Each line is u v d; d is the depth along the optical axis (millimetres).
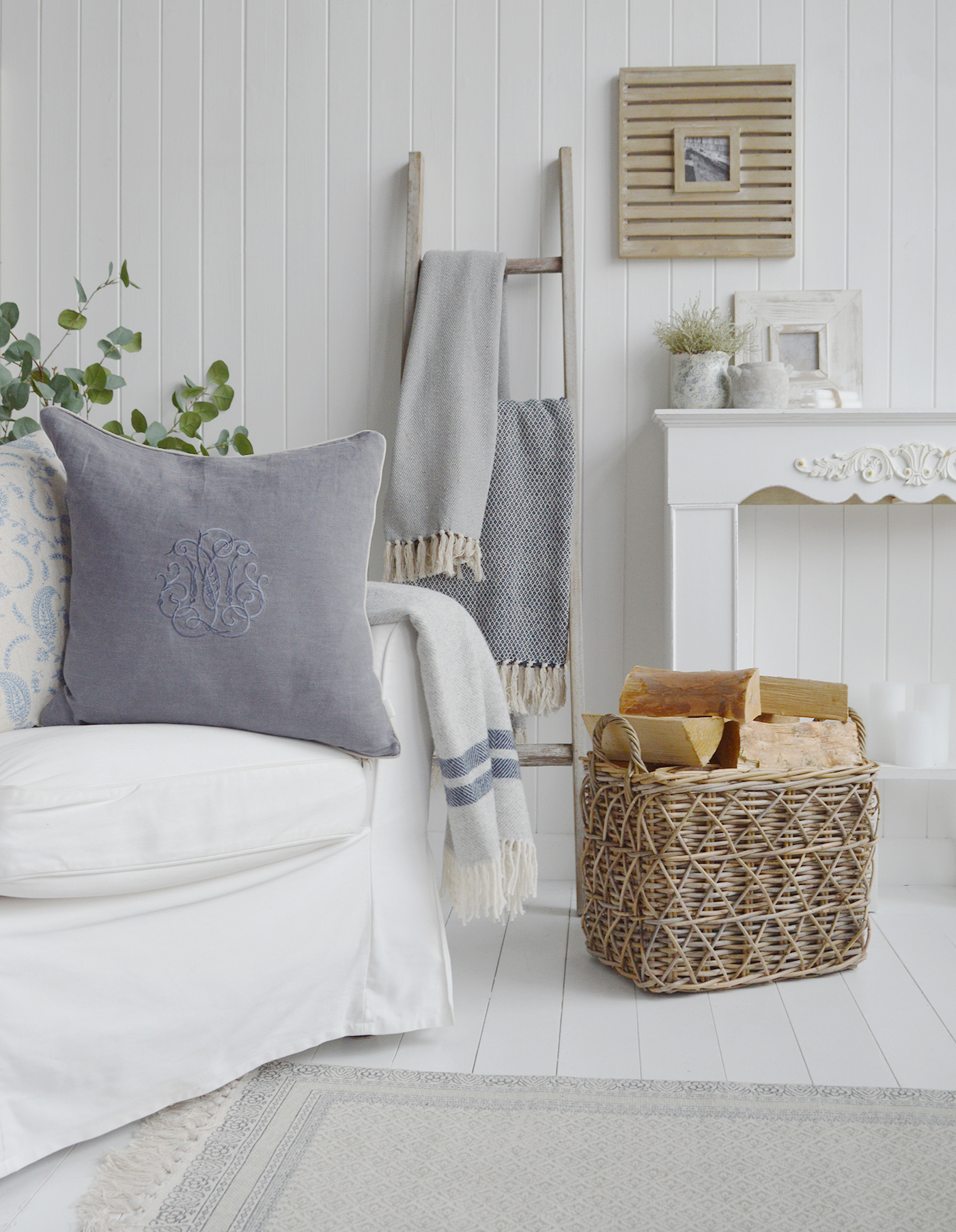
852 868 1642
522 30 2158
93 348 2236
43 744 1166
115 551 1370
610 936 1642
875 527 2176
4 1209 1025
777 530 2186
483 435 1984
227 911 1235
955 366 2129
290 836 1265
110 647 1347
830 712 1735
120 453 1434
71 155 2221
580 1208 1019
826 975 1655
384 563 2172
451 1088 1268
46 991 1081
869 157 2129
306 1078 1296
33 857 1055
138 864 1128
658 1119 1191
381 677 1438
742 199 2127
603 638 2193
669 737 1575
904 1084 1278
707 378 2039
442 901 2070
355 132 2188
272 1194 1040
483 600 2021
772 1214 1007
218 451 2164
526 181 2166
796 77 2125
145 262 2225
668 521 2004
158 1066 1178
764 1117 1192
